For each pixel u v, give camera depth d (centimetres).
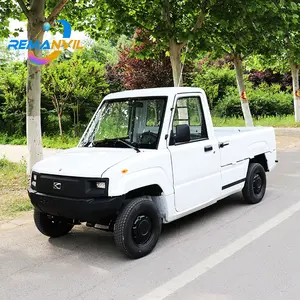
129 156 482
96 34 1339
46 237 559
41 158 911
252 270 423
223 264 441
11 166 1112
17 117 1877
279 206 671
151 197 511
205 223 593
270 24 1155
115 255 485
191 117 568
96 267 450
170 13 1204
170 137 519
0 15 1037
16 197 768
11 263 470
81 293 388
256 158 734
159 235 496
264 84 3111
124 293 385
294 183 851
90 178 447
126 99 561
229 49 1578
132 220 456
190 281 403
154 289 390
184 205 531
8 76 1859
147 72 1928
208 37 1198
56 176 475
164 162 498
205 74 2698
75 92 1759
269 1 1032
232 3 1061
